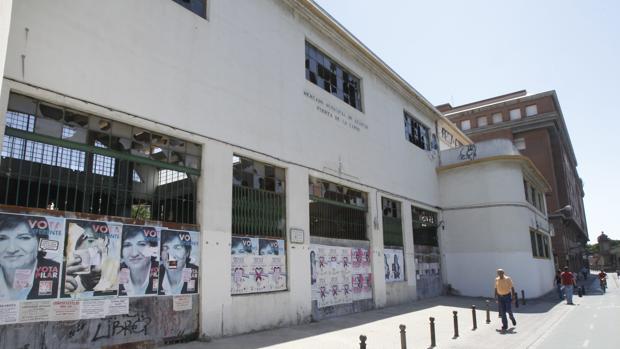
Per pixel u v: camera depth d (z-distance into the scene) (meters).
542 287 26.08
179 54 10.10
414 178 21.66
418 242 21.22
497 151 23.61
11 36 7.13
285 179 12.93
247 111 11.78
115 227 8.26
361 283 15.66
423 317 14.30
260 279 11.32
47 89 7.48
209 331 9.56
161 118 9.41
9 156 7.04
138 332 8.30
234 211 11.02
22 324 6.75
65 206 7.62
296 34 14.49
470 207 23.58
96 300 7.72
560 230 46.03
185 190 9.89
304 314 12.45
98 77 8.31
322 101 15.17
